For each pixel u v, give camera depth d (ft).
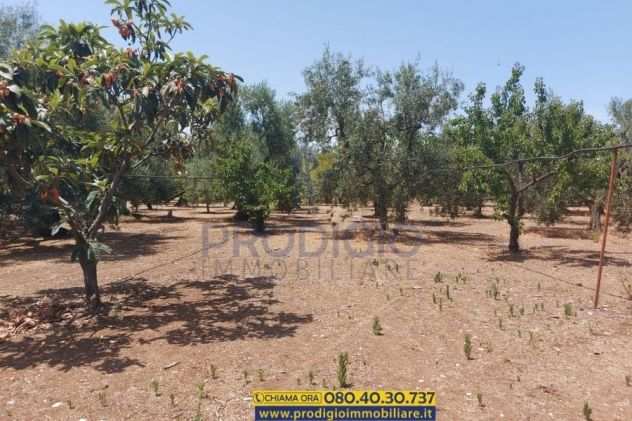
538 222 49.26
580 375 14.70
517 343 17.72
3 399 13.21
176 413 12.19
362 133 53.16
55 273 33.40
